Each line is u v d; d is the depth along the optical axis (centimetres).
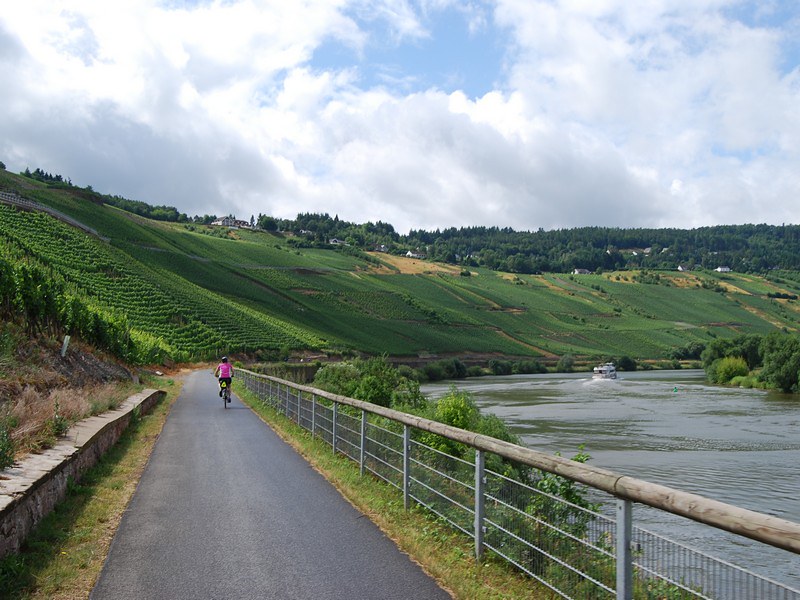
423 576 509
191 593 473
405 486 720
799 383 6038
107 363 2516
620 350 14000
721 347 8425
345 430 1037
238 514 706
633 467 2325
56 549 563
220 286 11219
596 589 422
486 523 550
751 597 318
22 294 1852
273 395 1962
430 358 10688
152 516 696
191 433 1437
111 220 12488
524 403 5056
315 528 649
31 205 9375
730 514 305
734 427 3500
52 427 892
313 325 10794
